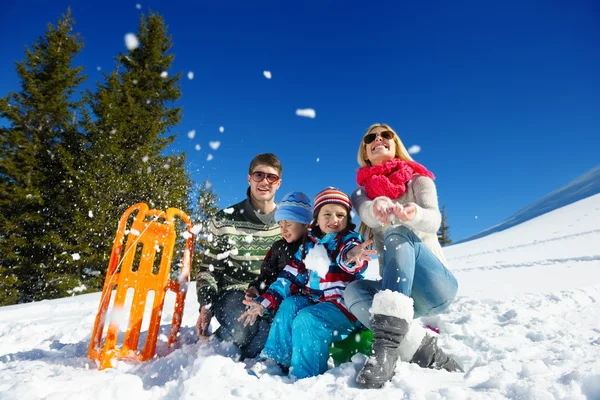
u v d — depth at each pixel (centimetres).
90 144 1454
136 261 895
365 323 174
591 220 1575
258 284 237
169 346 239
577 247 938
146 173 1263
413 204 179
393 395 133
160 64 1584
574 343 189
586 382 126
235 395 139
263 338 216
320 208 202
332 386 146
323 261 194
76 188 1292
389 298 156
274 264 232
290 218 221
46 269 1285
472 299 350
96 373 192
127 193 1276
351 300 175
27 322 412
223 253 252
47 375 183
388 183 201
